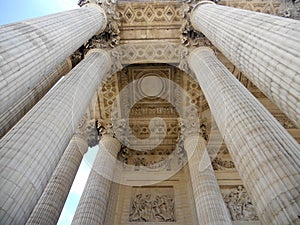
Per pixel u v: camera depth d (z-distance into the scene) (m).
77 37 12.95
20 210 7.33
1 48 8.22
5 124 12.84
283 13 19.14
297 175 7.23
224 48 12.30
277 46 8.71
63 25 12.26
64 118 10.84
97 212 15.70
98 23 16.30
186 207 19.45
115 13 18.69
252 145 8.70
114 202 19.50
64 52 11.65
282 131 9.21
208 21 14.59
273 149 8.25
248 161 8.52
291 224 6.22
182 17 18.33
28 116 10.20
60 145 9.96
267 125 9.29
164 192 21.16
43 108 10.70
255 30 10.29
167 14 19.59
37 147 8.82
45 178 8.73
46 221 13.42
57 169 16.88
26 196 7.66
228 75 13.39
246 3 19.17
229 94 11.58
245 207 18.03
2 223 6.69
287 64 8.00
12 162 7.91
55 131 9.92
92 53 17.52
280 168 7.57
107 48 18.48
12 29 9.36
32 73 9.27
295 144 8.67
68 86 12.79
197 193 15.85
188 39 18.61
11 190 7.29
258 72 9.41
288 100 7.82
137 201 20.47
